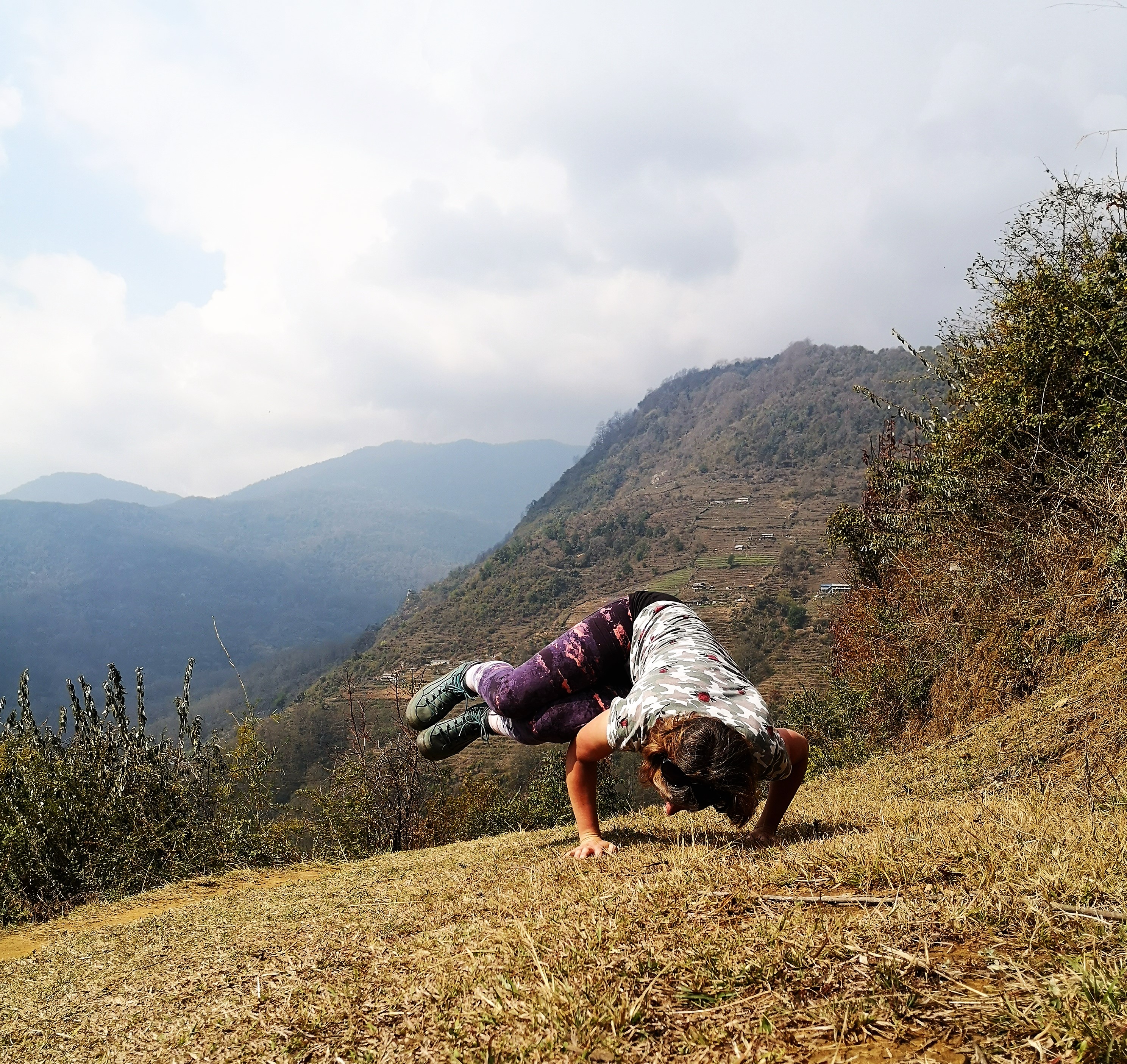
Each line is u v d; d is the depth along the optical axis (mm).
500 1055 1686
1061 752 5434
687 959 1948
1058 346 8719
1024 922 1917
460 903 3297
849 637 14102
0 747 7488
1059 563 7750
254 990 2598
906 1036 1522
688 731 2723
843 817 4121
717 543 151000
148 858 7500
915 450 12484
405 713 4332
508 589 151500
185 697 8680
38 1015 3062
